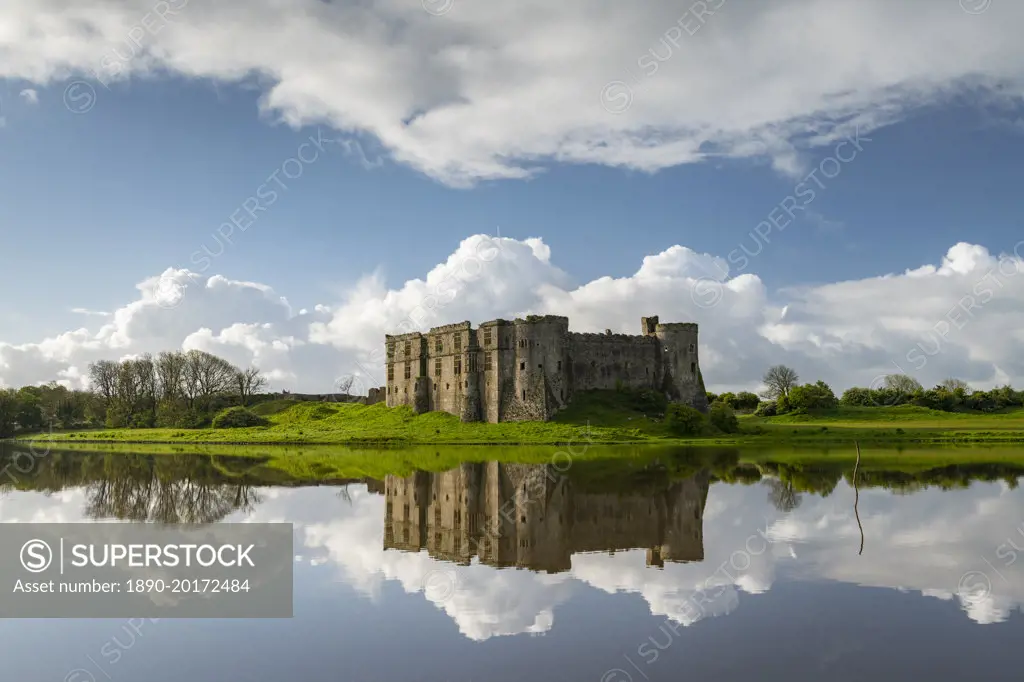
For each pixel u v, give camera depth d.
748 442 96.94
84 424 178.62
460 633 22.19
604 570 29.31
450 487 55.34
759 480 56.12
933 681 18.22
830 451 83.06
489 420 125.56
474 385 128.38
